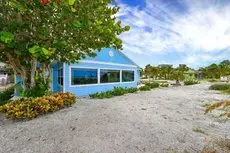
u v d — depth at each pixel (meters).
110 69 17.84
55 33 6.00
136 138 4.58
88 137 4.57
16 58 7.80
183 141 4.54
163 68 52.81
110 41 6.88
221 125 6.08
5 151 4.03
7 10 5.56
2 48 6.18
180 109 8.61
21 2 4.55
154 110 7.99
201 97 13.32
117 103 9.09
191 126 5.83
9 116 6.27
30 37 5.78
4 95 13.13
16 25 5.14
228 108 8.60
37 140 4.51
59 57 8.38
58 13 5.35
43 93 8.67
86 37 6.61
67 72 13.42
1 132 5.14
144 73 55.31
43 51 4.50
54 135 4.74
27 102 6.99
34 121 5.97
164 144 4.32
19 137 4.74
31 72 8.45
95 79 15.99
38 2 4.72
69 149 3.99
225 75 50.16
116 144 4.22
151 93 15.99
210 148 4.11
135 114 6.82
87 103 8.70
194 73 63.78
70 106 7.91
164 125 5.71
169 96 13.78
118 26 6.83
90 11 5.71
